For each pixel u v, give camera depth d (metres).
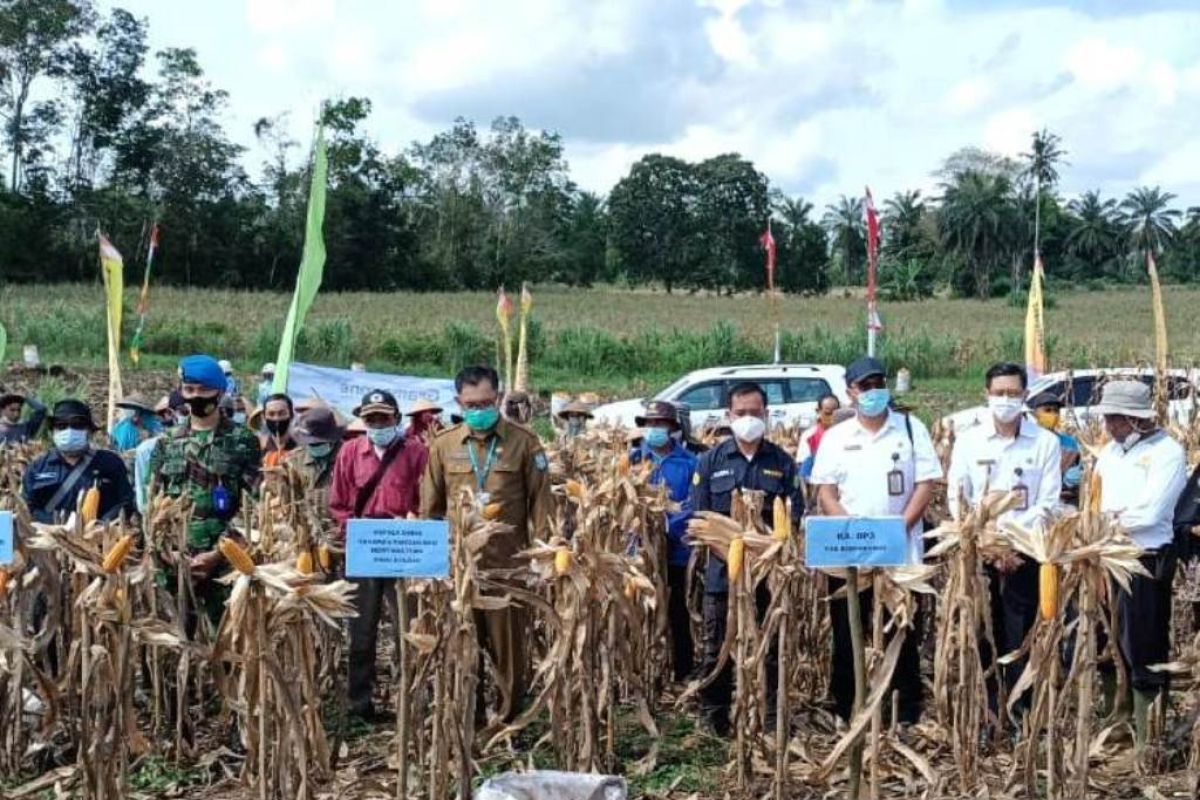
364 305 51.03
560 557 4.98
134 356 20.11
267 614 4.48
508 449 6.09
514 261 82.94
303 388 14.53
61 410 6.42
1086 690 4.86
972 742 5.08
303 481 6.36
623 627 5.48
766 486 6.34
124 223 63.56
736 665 5.19
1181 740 5.75
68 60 66.75
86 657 4.63
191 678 6.51
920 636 7.54
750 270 101.25
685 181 102.81
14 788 5.29
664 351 32.22
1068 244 98.88
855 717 4.80
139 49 69.19
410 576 4.60
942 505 7.83
